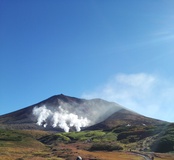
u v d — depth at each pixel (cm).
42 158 10769
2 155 11144
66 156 12025
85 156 12162
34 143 18100
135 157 13675
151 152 16962
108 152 16300
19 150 13825
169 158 13738
